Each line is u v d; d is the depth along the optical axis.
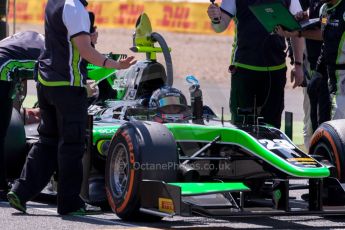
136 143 19.45
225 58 79.88
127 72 24.08
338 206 20.33
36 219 20.36
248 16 25.02
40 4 85.56
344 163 20.50
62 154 20.89
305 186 21.91
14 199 21.12
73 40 20.56
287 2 25.22
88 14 20.75
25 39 23.78
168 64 23.72
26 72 23.42
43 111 21.42
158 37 23.98
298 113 48.75
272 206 20.70
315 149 21.78
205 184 18.95
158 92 22.56
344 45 24.09
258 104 25.55
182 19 85.00
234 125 21.66
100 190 22.02
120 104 23.75
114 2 84.75
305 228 19.59
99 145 22.19
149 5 85.00
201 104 22.30
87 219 20.42
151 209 19.31
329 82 24.78
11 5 84.44
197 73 72.69
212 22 25.42
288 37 26.19
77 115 20.86
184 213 18.36
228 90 59.00
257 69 25.09
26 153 24.44
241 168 22.06
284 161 19.52
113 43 81.94
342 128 20.95
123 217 20.20
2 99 23.23
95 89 24.86
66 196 21.00
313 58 28.47
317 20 24.91
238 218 21.14
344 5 24.08
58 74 20.72
